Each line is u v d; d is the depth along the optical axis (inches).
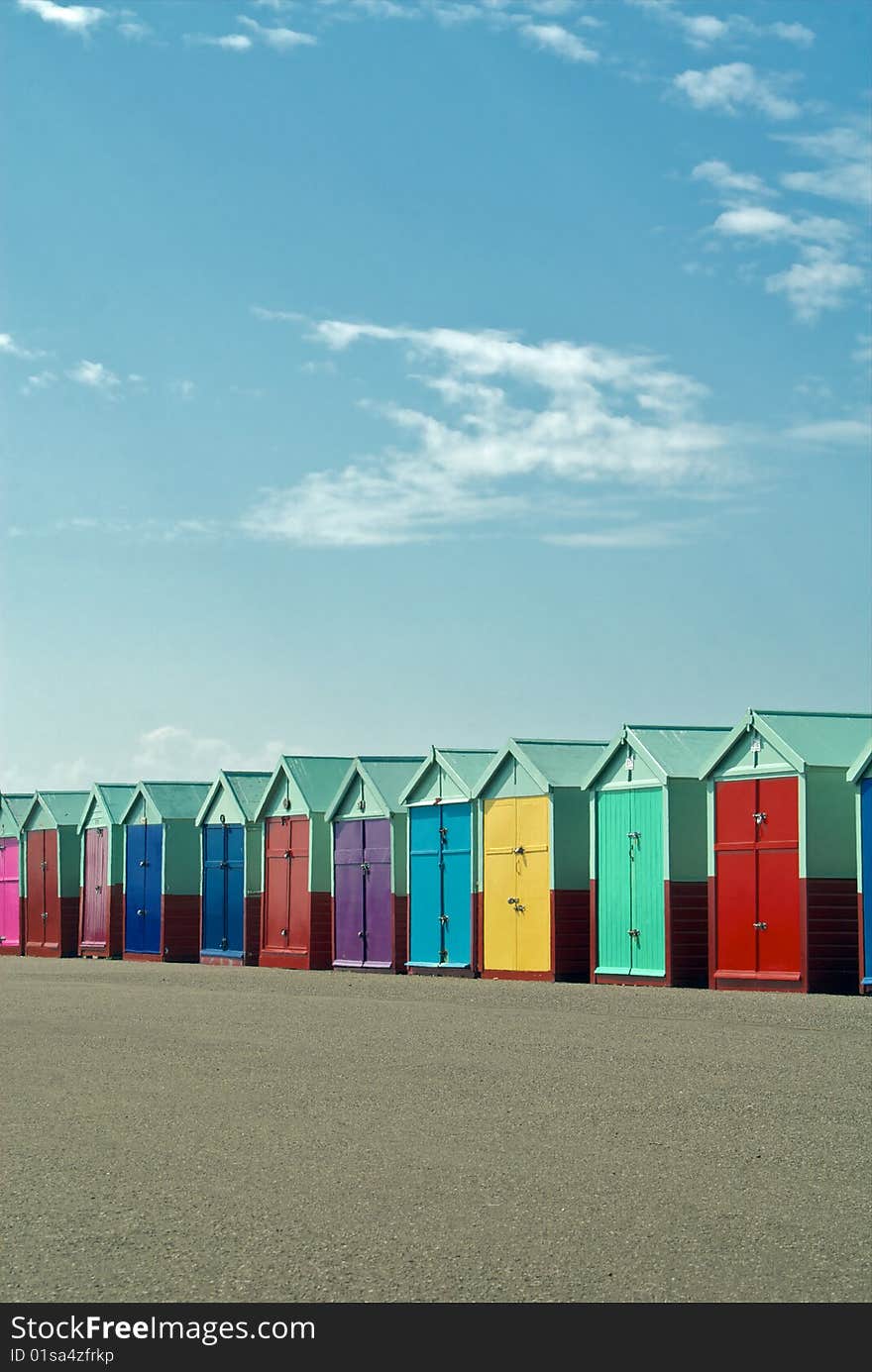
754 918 1056.8
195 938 1803.6
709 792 1096.8
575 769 1282.0
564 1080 549.0
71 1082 557.0
